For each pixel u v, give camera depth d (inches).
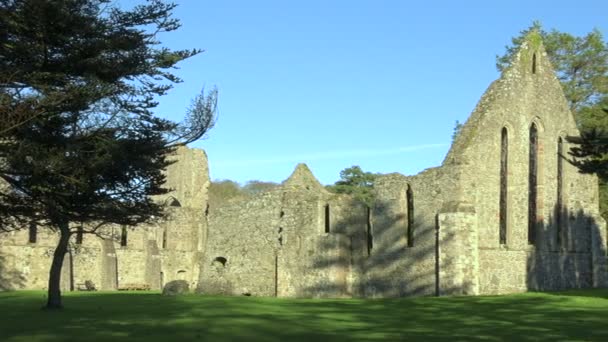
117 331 861.2
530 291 1552.7
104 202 862.5
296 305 1242.0
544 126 1636.3
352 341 778.2
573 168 1685.5
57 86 794.8
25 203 820.0
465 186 1475.1
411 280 1529.3
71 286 2257.6
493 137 1537.9
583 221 1705.2
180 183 2657.5
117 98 843.4
